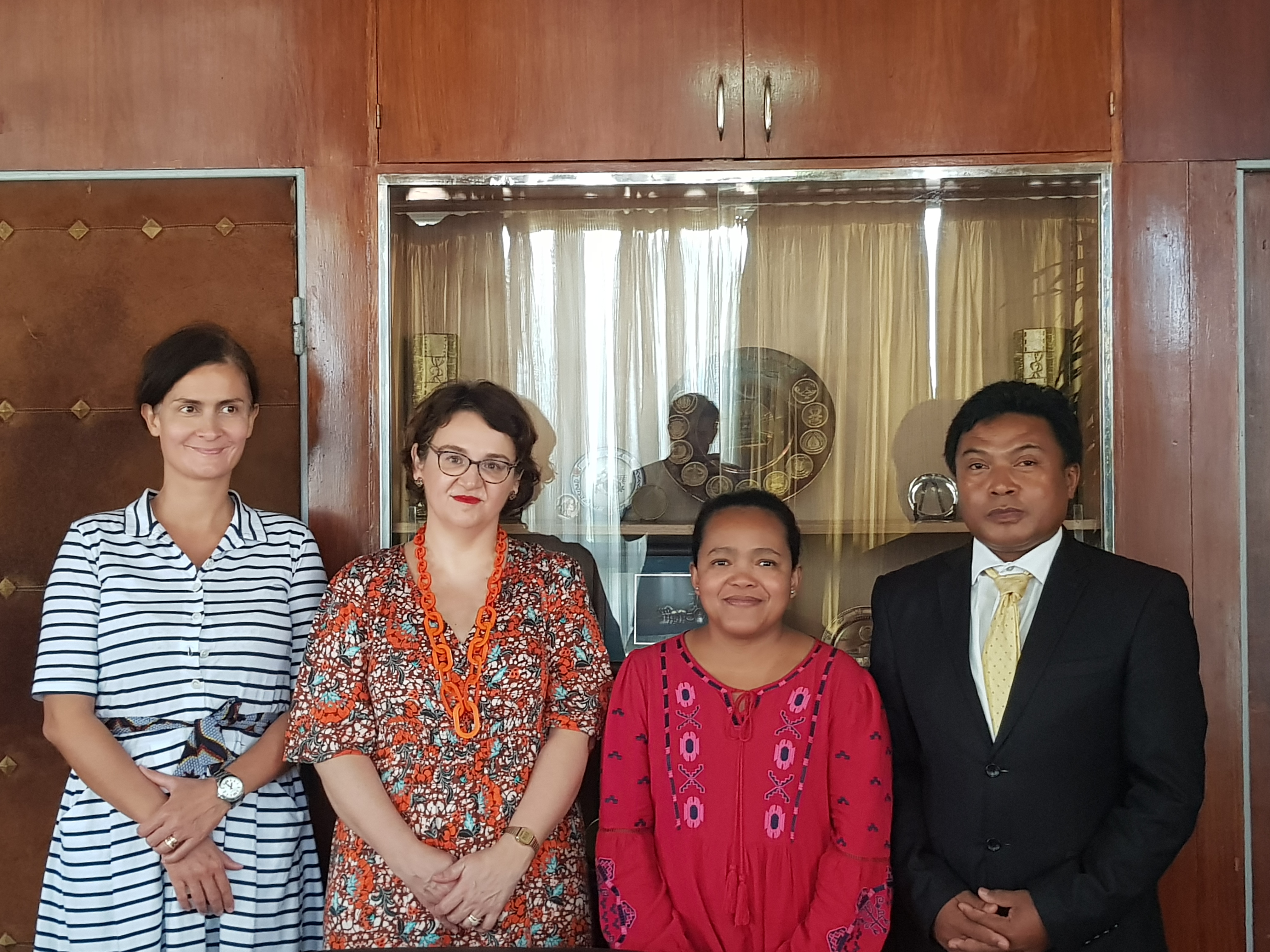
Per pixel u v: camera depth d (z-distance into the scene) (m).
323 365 2.29
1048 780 1.67
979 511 1.77
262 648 1.94
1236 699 2.21
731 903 1.72
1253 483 2.26
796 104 2.28
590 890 2.15
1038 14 2.26
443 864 1.71
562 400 2.35
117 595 1.89
